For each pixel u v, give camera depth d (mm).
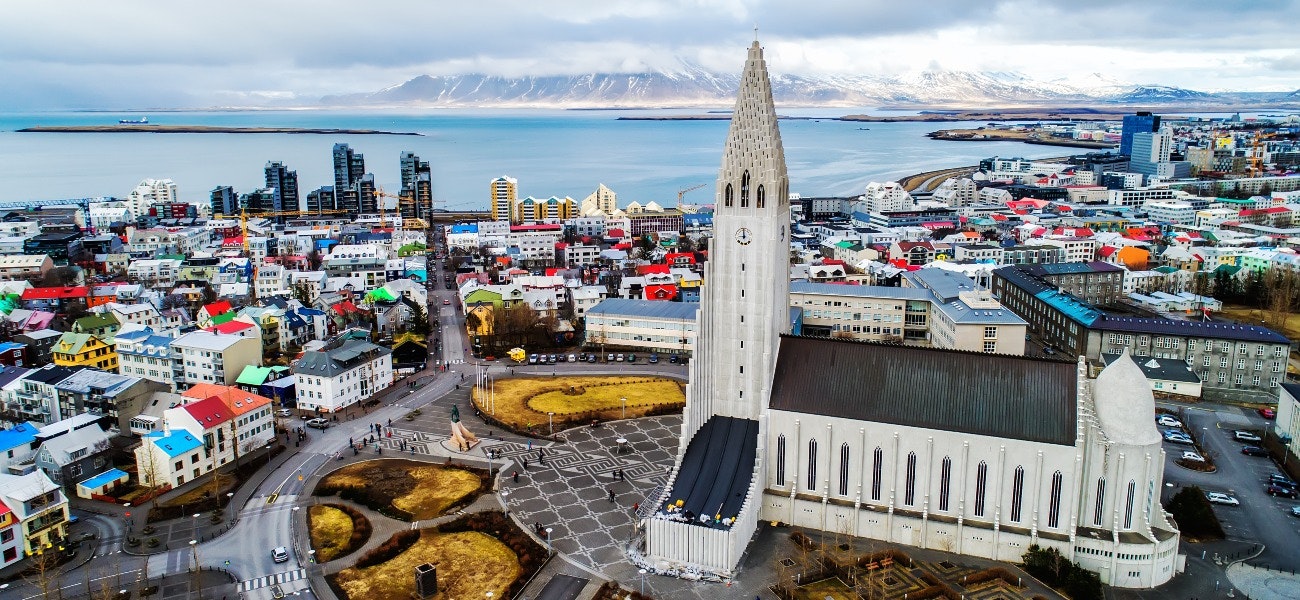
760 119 148250
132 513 155375
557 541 144375
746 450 153625
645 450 184000
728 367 159625
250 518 152875
